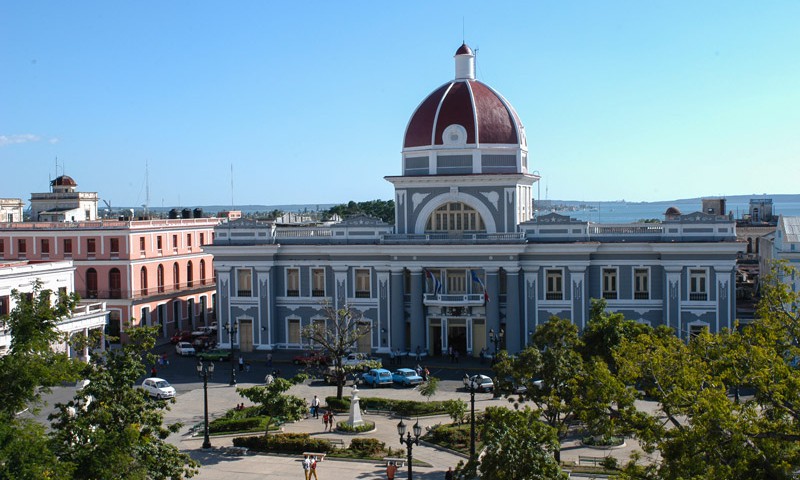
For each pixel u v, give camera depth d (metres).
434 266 74.81
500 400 60.06
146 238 90.06
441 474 44.25
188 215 107.25
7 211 126.56
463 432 49.97
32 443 26.58
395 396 62.38
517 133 76.81
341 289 78.12
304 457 47.28
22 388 28.67
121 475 30.75
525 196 78.81
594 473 43.28
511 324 73.50
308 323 79.00
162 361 75.75
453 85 78.50
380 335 77.38
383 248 75.62
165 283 93.44
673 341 37.34
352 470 45.16
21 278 58.75
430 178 75.69
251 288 79.75
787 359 34.41
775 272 36.34
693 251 70.94
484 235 73.94
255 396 51.06
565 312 73.62
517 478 32.50
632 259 72.81
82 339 33.06
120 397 33.44
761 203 132.38
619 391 33.62
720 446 28.78
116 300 87.19
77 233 88.62
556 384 44.09
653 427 31.78
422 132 77.00
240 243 80.25
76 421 31.06
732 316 71.00
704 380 33.44
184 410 58.97
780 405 30.03
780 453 28.12
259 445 49.19
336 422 54.75
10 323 30.56
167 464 34.03
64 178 126.12
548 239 74.38
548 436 33.56
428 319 76.31
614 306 73.44
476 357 75.44
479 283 74.50
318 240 79.06
